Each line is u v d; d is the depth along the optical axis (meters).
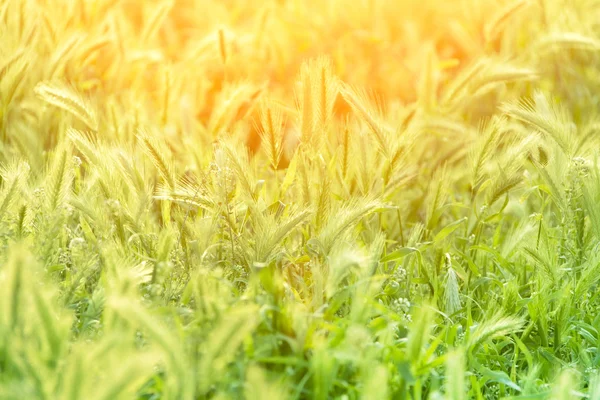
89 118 5.52
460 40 10.20
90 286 4.43
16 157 5.77
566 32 8.93
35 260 3.98
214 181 4.77
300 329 3.69
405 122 6.66
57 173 4.50
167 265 4.09
